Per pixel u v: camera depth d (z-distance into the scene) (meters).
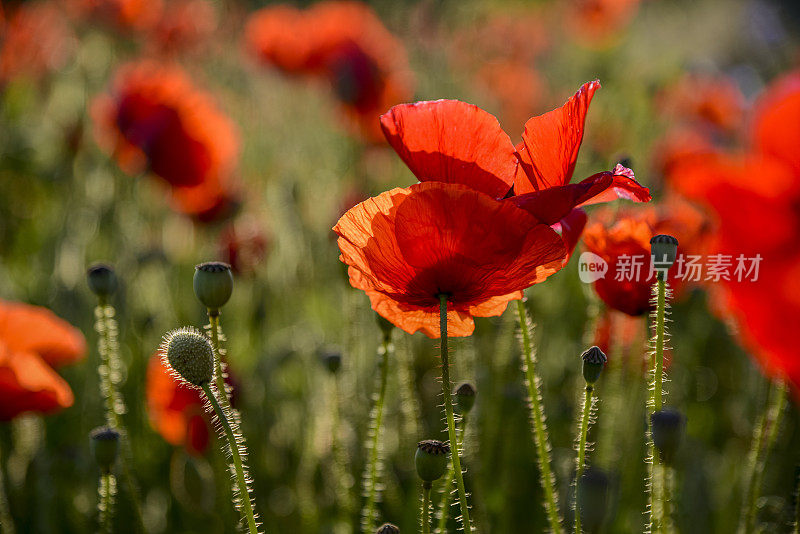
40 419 0.97
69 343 0.89
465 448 0.88
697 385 1.08
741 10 2.97
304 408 1.03
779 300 0.73
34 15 1.97
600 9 2.88
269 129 1.96
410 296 0.74
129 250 1.27
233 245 1.10
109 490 0.80
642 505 0.94
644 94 2.00
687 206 0.84
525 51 2.83
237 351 1.19
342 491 0.89
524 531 0.96
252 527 0.72
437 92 2.29
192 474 0.90
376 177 1.69
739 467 0.97
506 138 0.73
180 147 1.23
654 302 0.79
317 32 2.03
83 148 1.46
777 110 0.74
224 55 2.45
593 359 0.75
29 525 0.94
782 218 0.73
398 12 2.82
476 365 1.02
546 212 0.71
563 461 0.95
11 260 1.48
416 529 0.92
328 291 1.30
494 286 0.73
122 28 2.16
